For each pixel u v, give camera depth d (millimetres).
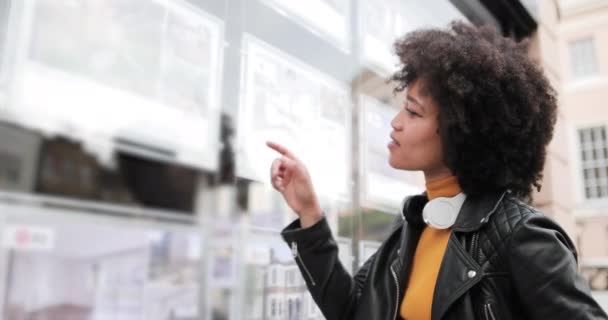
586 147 7395
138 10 657
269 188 858
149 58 665
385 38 1300
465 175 638
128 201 596
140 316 581
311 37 1039
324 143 1044
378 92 1235
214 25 793
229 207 757
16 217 500
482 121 625
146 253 601
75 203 544
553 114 700
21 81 527
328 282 729
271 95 911
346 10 1160
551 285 518
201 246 684
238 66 838
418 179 1352
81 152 564
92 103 585
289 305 864
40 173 525
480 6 1809
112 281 559
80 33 585
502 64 644
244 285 763
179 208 661
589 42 7652
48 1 559
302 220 755
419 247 688
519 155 654
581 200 7082
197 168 710
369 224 1146
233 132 804
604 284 4746
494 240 581
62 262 525
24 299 493
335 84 1098
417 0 1467
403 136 677
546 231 550
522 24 2051
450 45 650
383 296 680
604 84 7359
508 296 562
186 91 718
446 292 579
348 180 1102
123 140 609
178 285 633
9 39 525
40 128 534
